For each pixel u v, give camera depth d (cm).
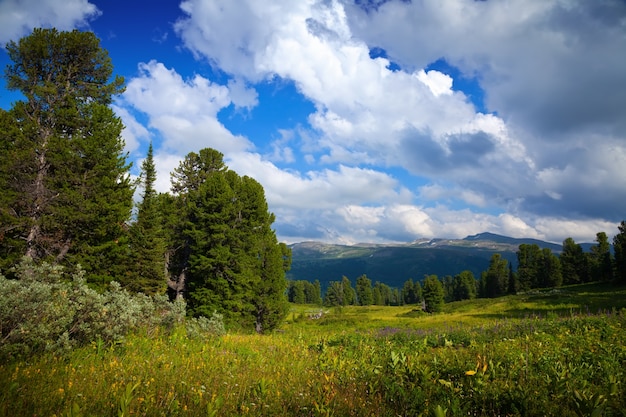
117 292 1052
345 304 14950
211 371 755
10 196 2067
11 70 2322
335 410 530
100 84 2634
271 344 1331
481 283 13012
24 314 733
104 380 609
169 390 584
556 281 10419
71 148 2292
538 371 686
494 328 1419
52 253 2314
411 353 1019
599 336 1013
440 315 5062
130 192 2630
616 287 6322
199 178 4166
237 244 3638
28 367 642
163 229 3897
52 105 2333
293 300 15588
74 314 852
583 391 487
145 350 915
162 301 1278
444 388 601
